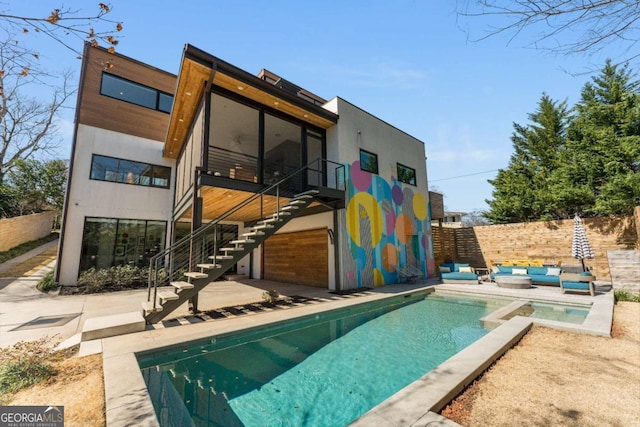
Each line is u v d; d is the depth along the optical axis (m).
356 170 9.73
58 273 8.92
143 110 11.38
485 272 12.37
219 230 12.53
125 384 2.70
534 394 2.59
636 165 9.80
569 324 4.55
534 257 11.49
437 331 5.20
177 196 10.59
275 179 9.76
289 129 10.10
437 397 2.39
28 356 3.26
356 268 9.05
